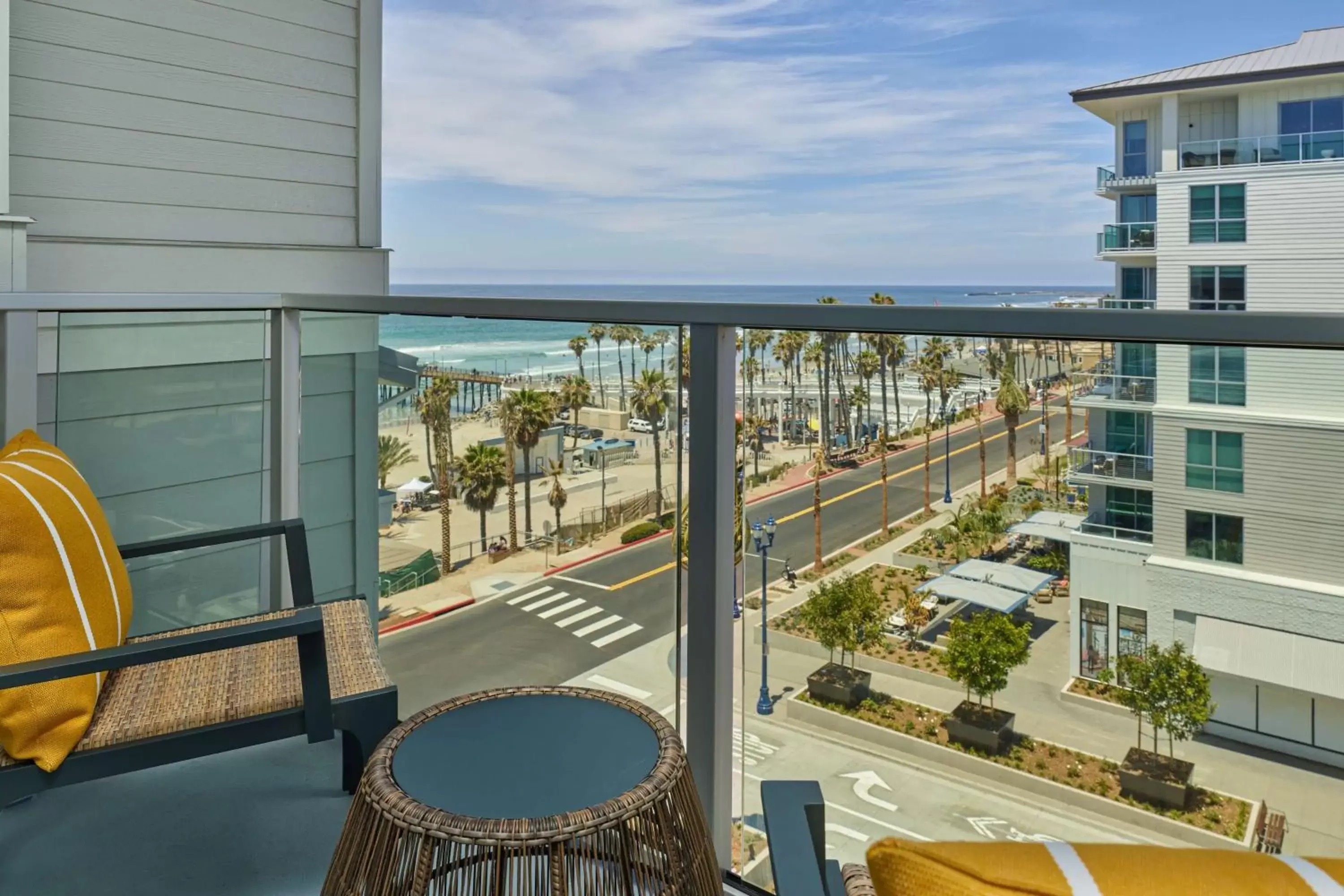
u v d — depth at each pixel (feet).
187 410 7.75
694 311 4.69
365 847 3.28
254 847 5.62
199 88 10.49
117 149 9.86
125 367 7.43
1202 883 1.42
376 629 7.30
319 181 11.72
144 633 7.64
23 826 5.80
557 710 4.12
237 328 7.95
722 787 4.88
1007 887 1.42
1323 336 2.99
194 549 7.91
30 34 9.17
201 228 10.59
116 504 7.47
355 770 6.20
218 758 6.68
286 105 11.31
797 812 1.97
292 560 6.53
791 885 1.76
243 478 8.12
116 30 9.79
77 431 7.22
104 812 5.98
